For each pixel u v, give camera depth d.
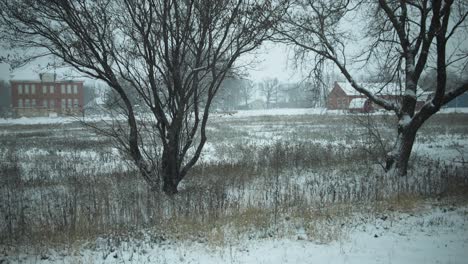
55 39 8.84
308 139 22.09
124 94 9.33
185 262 5.64
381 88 12.47
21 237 6.82
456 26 10.12
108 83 9.18
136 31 9.02
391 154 11.75
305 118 44.53
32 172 12.76
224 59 9.45
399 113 11.99
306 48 12.57
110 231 7.18
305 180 11.18
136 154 9.62
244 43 9.15
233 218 7.68
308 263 5.44
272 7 9.23
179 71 9.05
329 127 30.81
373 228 7.09
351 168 12.73
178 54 8.96
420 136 22.30
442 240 6.34
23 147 19.84
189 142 9.66
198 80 9.27
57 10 8.73
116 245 6.43
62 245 6.55
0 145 20.89
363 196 9.16
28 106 69.88
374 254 5.76
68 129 34.34
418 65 11.68
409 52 11.95
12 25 8.88
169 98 9.23
